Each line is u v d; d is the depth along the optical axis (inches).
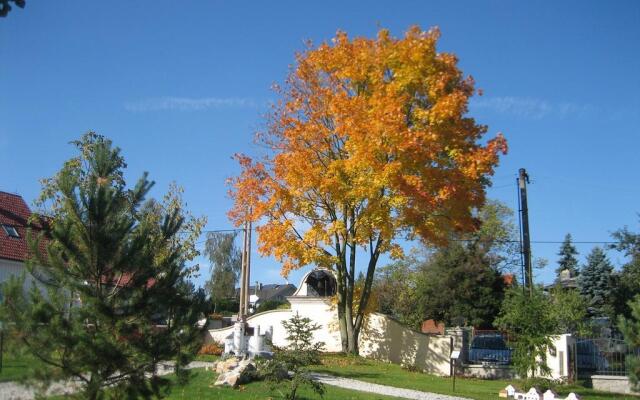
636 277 1440.7
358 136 964.0
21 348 398.0
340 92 1027.3
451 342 1086.4
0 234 1262.3
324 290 1325.0
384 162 987.9
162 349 430.3
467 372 1069.8
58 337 395.9
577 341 1032.2
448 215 1023.6
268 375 604.7
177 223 483.8
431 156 950.4
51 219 468.4
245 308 1316.4
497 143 962.7
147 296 434.6
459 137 973.2
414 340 1126.4
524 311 863.1
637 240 1455.5
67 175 444.8
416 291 1911.9
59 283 425.1
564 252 2251.5
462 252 1753.2
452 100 943.0
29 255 434.0
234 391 653.9
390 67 1008.9
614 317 1418.6
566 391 880.9
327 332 1256.2
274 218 1101.7
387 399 695.1
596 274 1547.7
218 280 2517.2
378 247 1117.1
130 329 428.1
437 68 988.6
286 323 1136.8
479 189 997.8
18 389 506.3
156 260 469.4
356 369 991.0
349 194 1015.6
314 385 602.5
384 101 959.6
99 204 429.7
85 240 427.2
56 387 411.2
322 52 1067.9
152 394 434.9
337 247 1138.7
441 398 740.7
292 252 1075.9
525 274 1192.8
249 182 1101.1
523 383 865.5
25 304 401.4
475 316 1680.6
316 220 1114.7
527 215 1221.1
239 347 987.9
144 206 473.1
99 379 414.6
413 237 1064.8
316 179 1055.0
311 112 1096.8
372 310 1197.1
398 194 984.3
